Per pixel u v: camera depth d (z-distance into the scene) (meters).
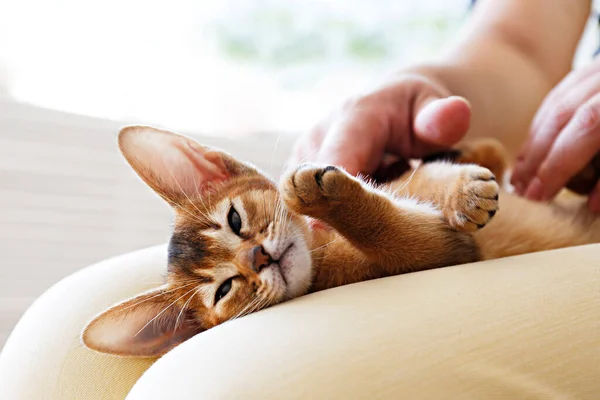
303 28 0.70
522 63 0.52
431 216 0.36
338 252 0.39
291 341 0.26
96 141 0.61
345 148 0.40
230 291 0.39
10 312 0.59
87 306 0.35
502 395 0.24
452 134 0.39
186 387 0.26
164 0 0.64
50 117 0.60
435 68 0.48
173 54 0.65
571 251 0.30
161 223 0.64
